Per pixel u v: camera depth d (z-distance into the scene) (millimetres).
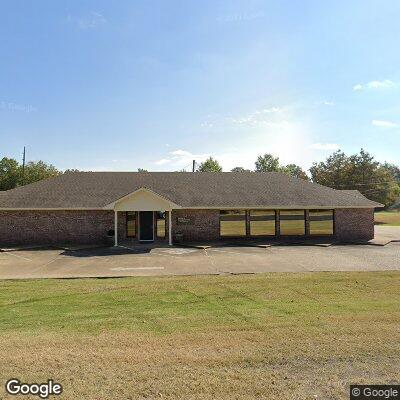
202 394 4691
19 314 8305
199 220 24250
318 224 25172
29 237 23047
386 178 61406
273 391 4773
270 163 74375
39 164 60094
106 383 4969
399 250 20391
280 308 8750
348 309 8617
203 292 10500
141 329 7215
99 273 14078
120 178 28078
